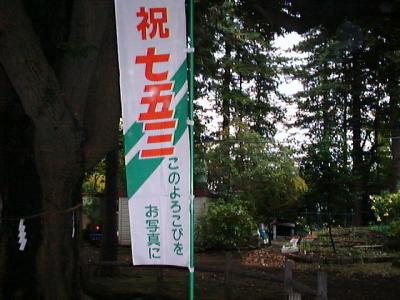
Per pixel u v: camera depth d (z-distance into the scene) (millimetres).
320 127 32062
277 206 22203
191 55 6039
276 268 15781
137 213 5906
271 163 22062
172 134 5914
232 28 23422
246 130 23188
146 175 5918
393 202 22016
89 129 7684
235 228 19750
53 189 7426
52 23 8039
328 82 29703
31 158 7781
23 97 6949
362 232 21891
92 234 21781
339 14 10125
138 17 6027
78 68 7234
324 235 21422
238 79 29312
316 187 18656
